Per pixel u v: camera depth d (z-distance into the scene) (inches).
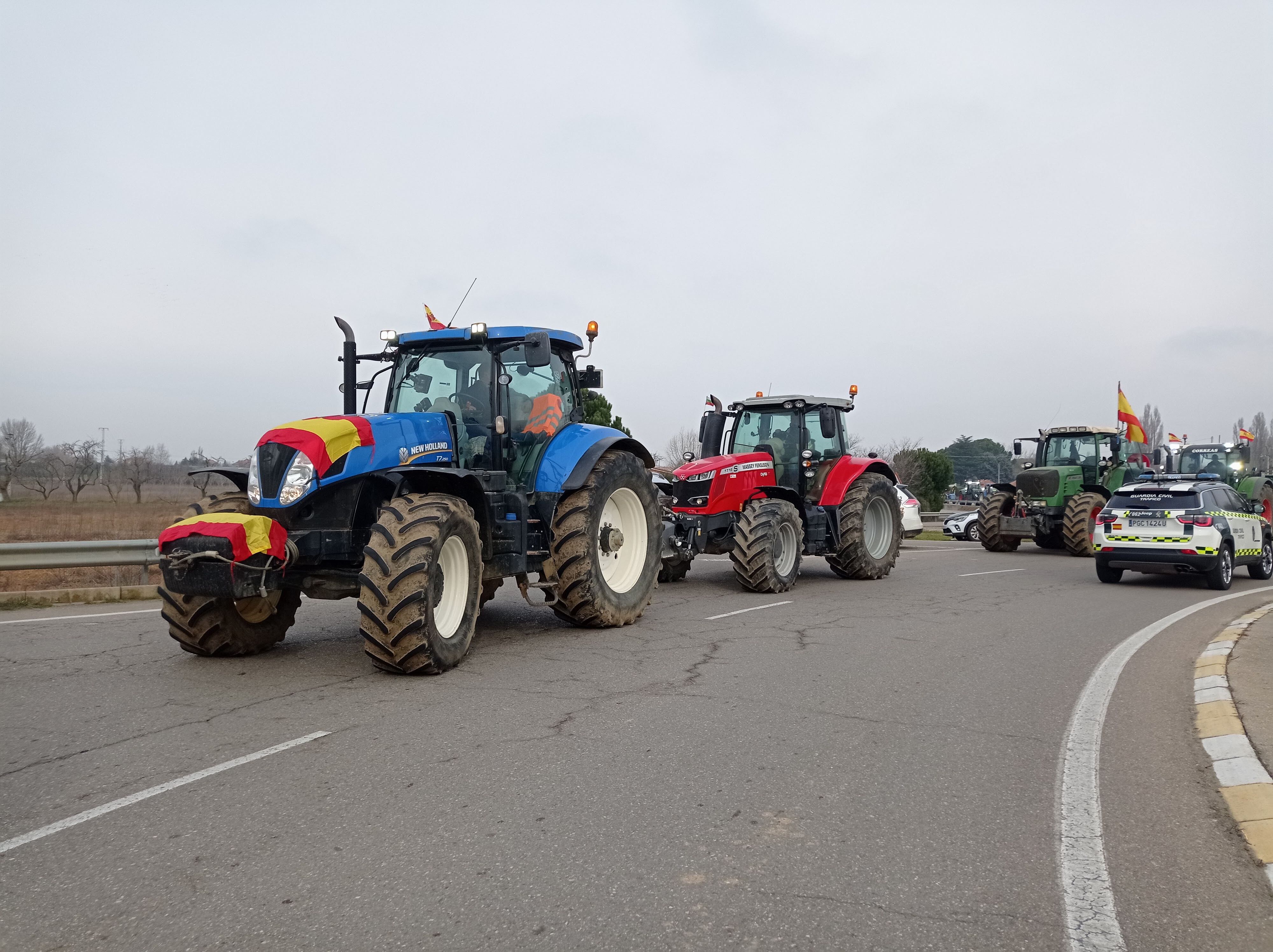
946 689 242.2
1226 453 850.1
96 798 155.7
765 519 436.8
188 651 270.2
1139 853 137.1
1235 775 170.9
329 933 110.7
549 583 319.3
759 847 137.3
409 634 237.8
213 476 294.5
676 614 369.7
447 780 165.2
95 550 397.7
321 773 168.6
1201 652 301.9
